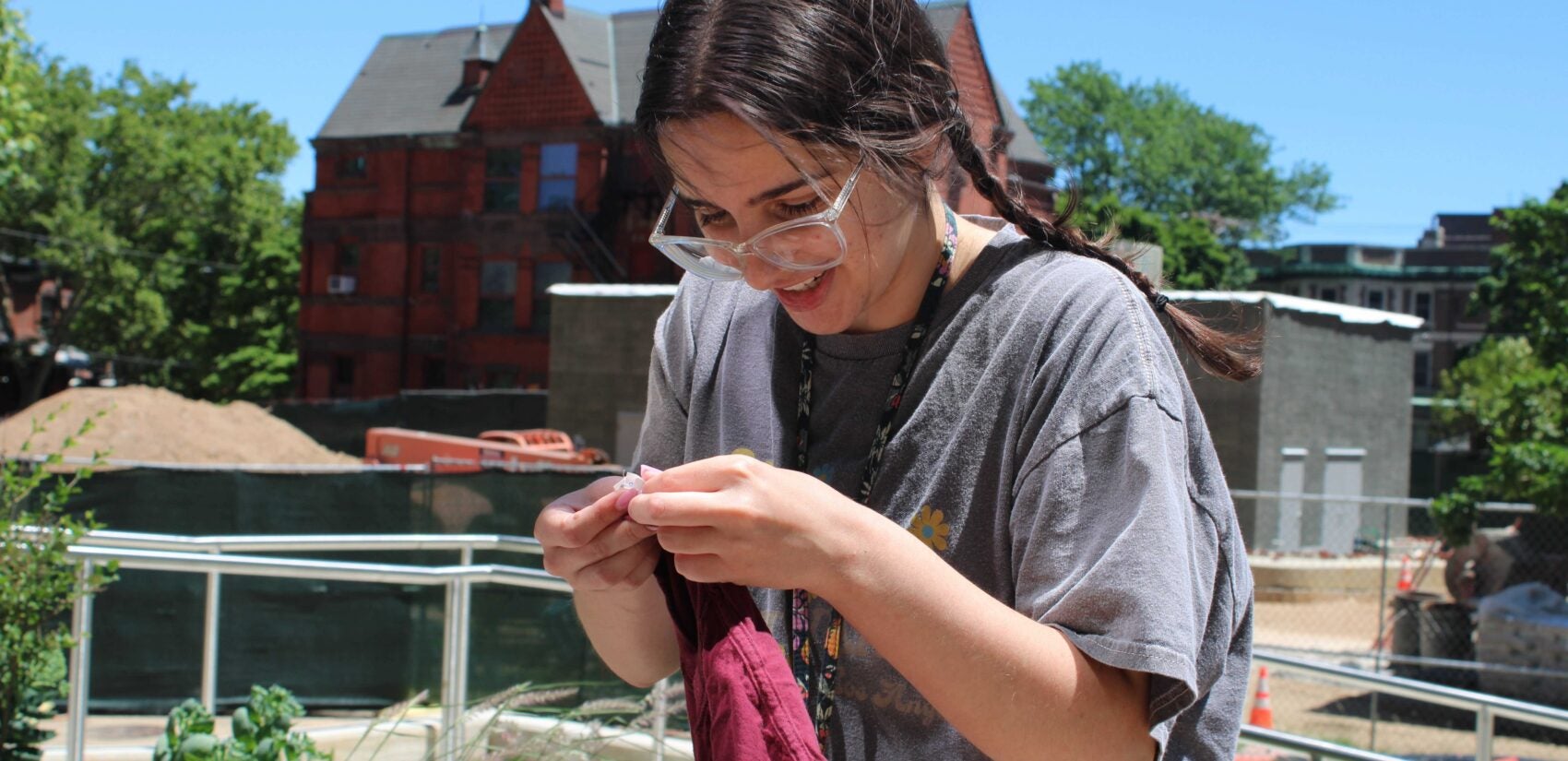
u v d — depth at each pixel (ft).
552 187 113.19
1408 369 75.97
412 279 120.37
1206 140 185.78
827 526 3.50
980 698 3.51
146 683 24.00
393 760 12.91
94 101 148.66
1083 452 3.90
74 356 177.88
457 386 116.67
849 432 4.61
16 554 12.75
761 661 3.95
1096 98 185.57
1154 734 3.65
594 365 76.07
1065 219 4.58
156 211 156.15
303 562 13.61
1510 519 41.93
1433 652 38.14
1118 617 3.59
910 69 4.09
